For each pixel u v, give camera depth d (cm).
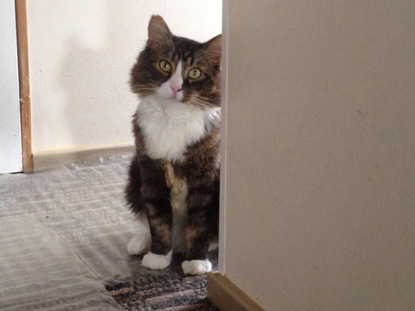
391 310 95
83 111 271
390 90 90
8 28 244
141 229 186
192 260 174
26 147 259
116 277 169
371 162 96
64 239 194
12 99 252
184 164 165
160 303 155
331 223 108
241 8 129
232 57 135
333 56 102
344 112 101
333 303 110
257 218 133
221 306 151
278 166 122
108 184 246
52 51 257
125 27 268
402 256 92
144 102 169
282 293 127
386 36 90
